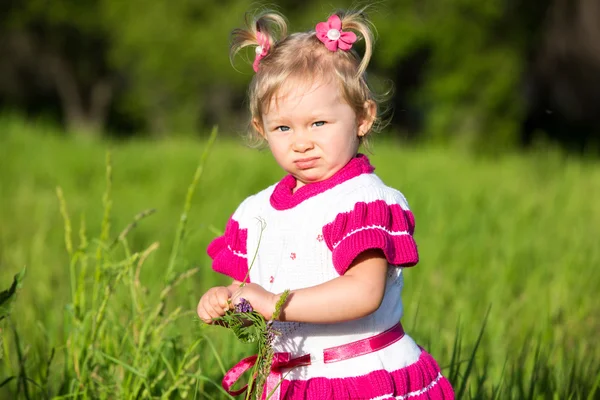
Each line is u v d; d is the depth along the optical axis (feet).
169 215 43.37
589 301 27.84
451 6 117.50
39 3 161.48
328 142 13.19
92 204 46.83
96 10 163.63
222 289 12.89
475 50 119.14
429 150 81.76
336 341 13.19
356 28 13.60
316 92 13.06
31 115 178.60
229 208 41.39
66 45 172.86
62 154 63.41
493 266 31.78
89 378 16.21
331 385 13.05
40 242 32.07
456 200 46.83
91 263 28.86
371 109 13.66
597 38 152.35
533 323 24.73
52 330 20.53
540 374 19.62
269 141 13.67
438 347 21.17
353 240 12.58
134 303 17.01
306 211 13.37
